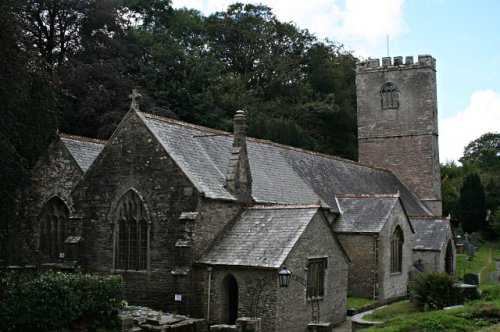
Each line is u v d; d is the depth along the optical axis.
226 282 32.62
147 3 85.88
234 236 34.09
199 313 32.69
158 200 34.16
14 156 24.50
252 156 43.03
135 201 34.91
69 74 62.69
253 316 31.28
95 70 64.31
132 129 35.47
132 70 72.62
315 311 34.31
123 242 35.25
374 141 70.06
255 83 93.75
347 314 38.88
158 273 33.75
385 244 45.25
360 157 70.75
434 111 68.56
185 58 76.56
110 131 60.41
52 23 67.25
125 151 35.53
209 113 73.94
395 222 47.00
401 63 69.38
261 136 72.50
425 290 35.59
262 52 94.75
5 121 24.39
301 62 98.69
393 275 46.50
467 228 95.88
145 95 66.44
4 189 24.12
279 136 73.25
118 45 70.00
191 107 73.44
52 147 42.66
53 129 28.20
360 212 46.78
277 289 30.91
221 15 96.19
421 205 66.56
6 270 25.73
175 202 33.62
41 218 42.34
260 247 32.53
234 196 35.78
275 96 92.81
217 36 94.88
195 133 38.41
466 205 96.19
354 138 96.81
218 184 35.50
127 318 28.83
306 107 88.88
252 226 34.47
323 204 44.53
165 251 33.62
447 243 56.28
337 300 36.88
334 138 95.25
